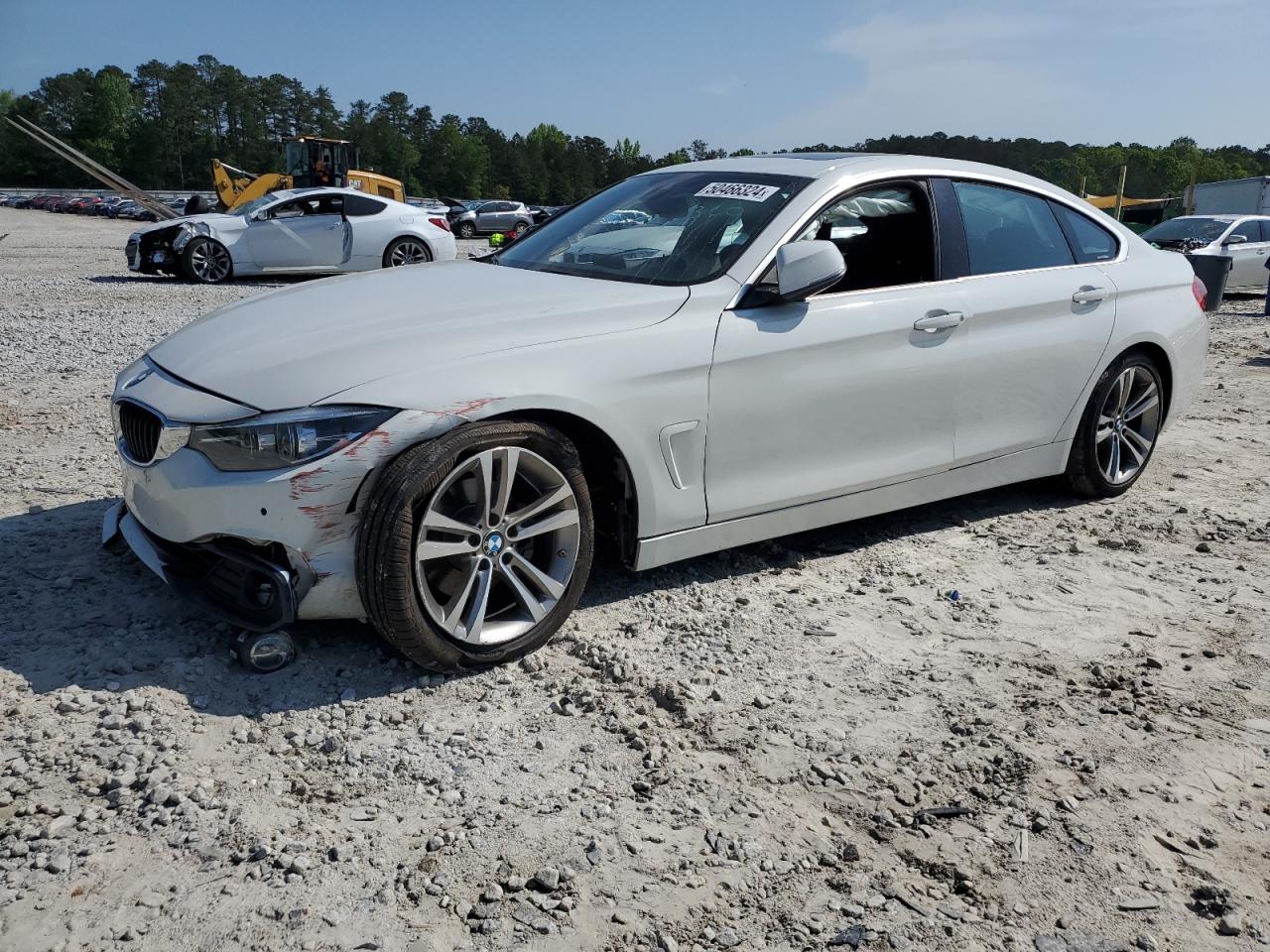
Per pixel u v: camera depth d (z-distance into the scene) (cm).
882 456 410
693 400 352
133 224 5069
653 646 345
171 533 310
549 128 18512
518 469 322
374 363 306
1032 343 448
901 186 421
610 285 373
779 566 418
